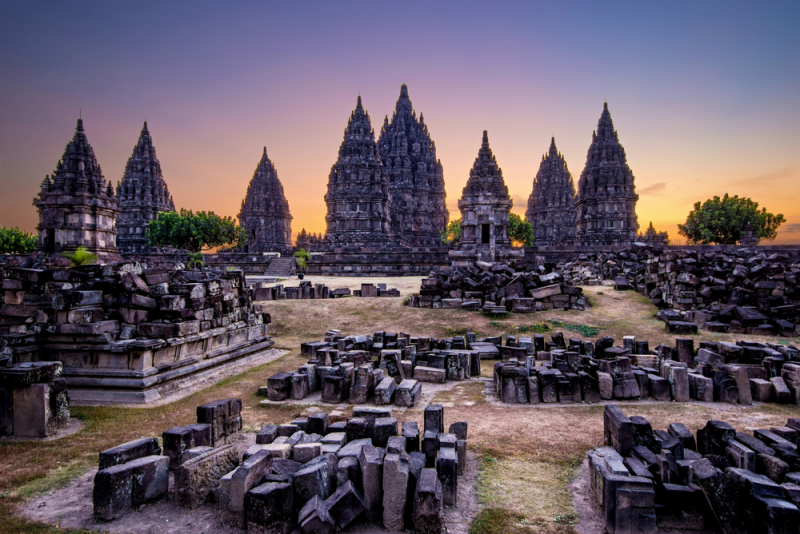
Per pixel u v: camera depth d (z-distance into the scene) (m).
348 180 72.25
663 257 28.73
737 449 8.12
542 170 110.94
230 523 7.46
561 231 100.12
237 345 19.95
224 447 8.92
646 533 6.91
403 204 95.88
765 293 24.89
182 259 71.81
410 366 16.80
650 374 14.77
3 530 7.27
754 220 78.25
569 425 11.75
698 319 24.19
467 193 46.00
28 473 9.27
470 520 7.55
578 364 15.41
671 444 8.19
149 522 7.55
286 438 9.26
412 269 54.25
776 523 6.42
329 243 71.31
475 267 31.12
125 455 8.38
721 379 13.87
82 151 47.53
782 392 13.38
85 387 14.62
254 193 105.94
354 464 7.94
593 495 8.21
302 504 7.59
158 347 15.18
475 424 11.94
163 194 85.56
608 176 71.88
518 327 24.30
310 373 15.33
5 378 11.12
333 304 29.62
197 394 15.18
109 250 48.75
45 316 15.00
